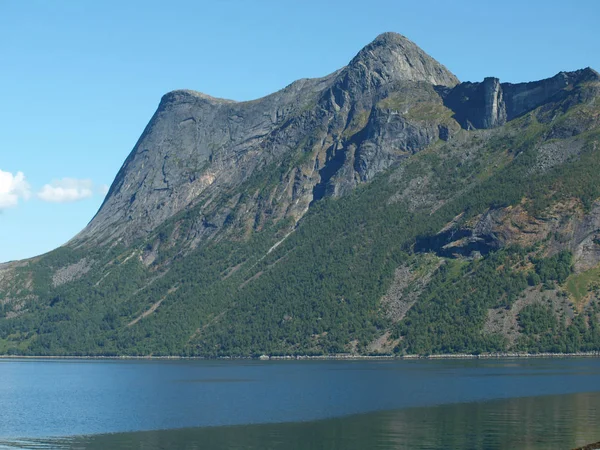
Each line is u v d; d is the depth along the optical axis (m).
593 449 138.00
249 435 174.25
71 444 169.38
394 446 159.50
